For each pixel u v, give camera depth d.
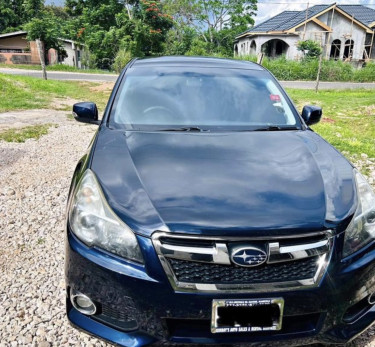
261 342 1.69
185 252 1.62
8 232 3.27
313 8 33.66
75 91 14.02
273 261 1.63
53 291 2.50
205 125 2.67
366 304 1.91
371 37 35.12
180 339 1.67
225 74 3.17
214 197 1.80
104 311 1.78
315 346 2.01
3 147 5.88
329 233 1.70
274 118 2.82
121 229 1.71
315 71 25.25
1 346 2.04
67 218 1.95
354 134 7.74
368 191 2.05
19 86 12.48
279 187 1.91
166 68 3.18
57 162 5.25
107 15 32.78
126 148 2.24
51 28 28.97
